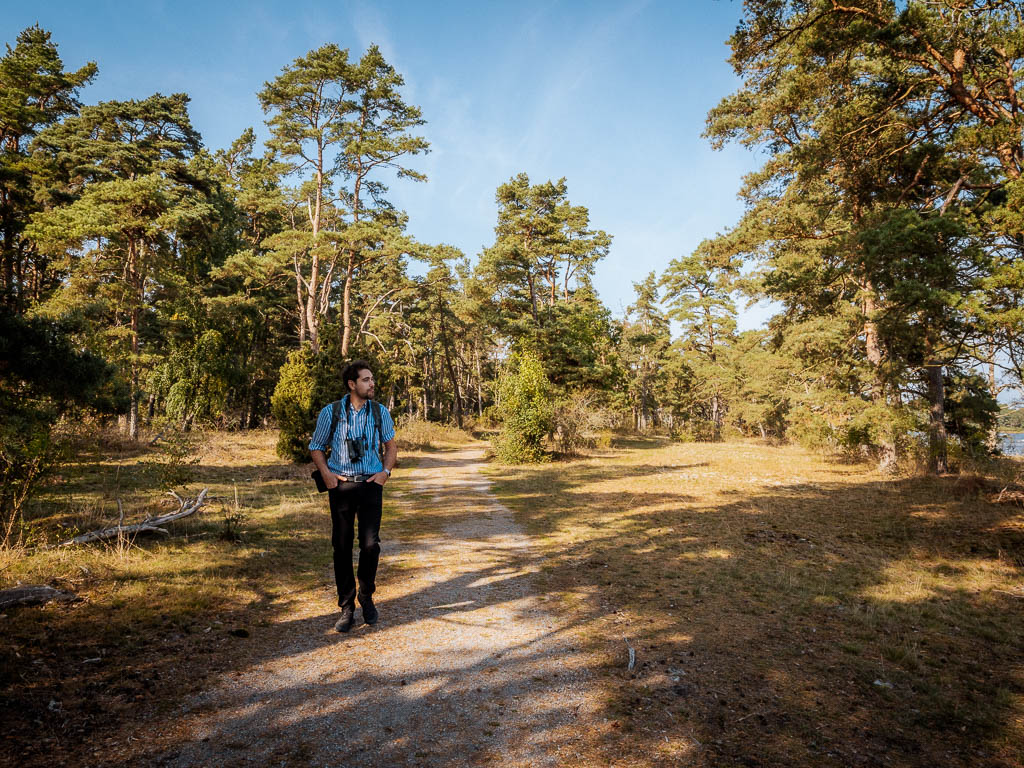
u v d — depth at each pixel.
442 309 44.28
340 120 32.09
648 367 56.22
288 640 3.52
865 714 2.69
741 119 18.45
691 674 3.13
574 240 35.44
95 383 6.43
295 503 9.38
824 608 4.54
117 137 31.36
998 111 9.29
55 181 27.14
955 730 2.55
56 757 2.06
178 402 23.42
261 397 37.09
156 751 2.16
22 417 5.86
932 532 7.97
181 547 5.80
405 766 2.13
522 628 3.91
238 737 2.31
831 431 17.94
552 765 2.17
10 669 2.76
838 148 12.45
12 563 4.57
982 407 18.69
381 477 3.79
